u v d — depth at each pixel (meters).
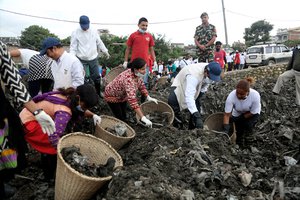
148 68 6.23
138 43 5.90
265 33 52.25
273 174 3.46
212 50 7.23
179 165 3.12
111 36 25.59
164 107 5.00
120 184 2.66
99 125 3.91
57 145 2.81
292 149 4.64
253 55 18.89
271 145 4.87
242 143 5.11
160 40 26.38
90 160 3.27
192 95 4.34
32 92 4.46
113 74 6.00
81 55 5.43
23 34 32.28
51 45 3.92
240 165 3.42
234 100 4.62
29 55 4.46
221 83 8.64
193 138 3.76
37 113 2.52
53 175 3.45
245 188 2.95
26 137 3.15
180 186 2.75
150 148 3.60
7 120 2.37
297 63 5.53
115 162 3.16
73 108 3.07
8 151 2.40
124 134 4.03
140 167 2.89
